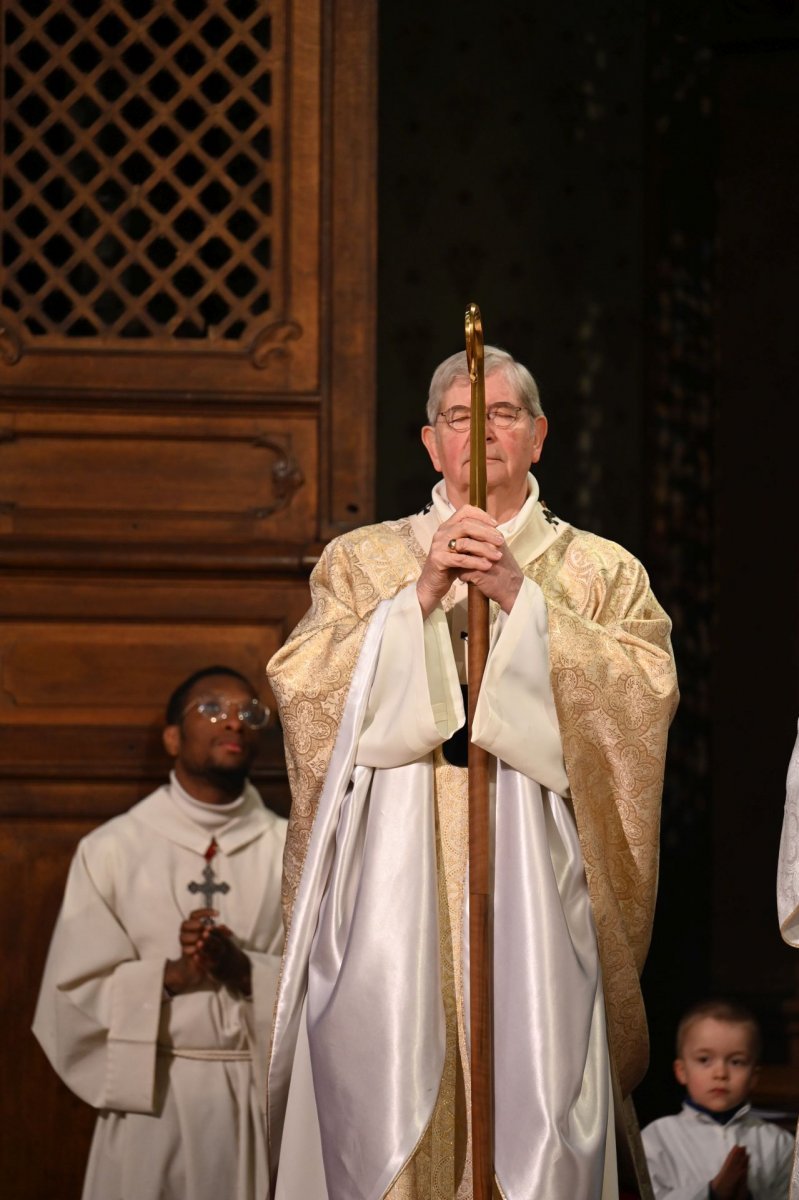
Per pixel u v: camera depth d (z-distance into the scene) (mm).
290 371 15414
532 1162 9289
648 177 19531
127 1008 13172
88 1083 13211
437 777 10211
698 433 19203
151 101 15633
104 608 15188
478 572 9781
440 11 20125
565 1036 9539
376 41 15609
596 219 19969
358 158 15539
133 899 13578
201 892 13672
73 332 16031
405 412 19891
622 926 10141
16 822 14938
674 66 19469
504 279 19969
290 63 15578
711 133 19406
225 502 15336
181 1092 13156
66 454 15320
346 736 10031
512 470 10414
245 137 15562
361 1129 9461
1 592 15172
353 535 10984
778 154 19375
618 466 19781
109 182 16172
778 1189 13867
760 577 19125
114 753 15031
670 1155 13914
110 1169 13109
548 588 10500
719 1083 14094
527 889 9773
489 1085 9531
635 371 19844
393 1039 9555
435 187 20031
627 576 10711
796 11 19250
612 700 9977
